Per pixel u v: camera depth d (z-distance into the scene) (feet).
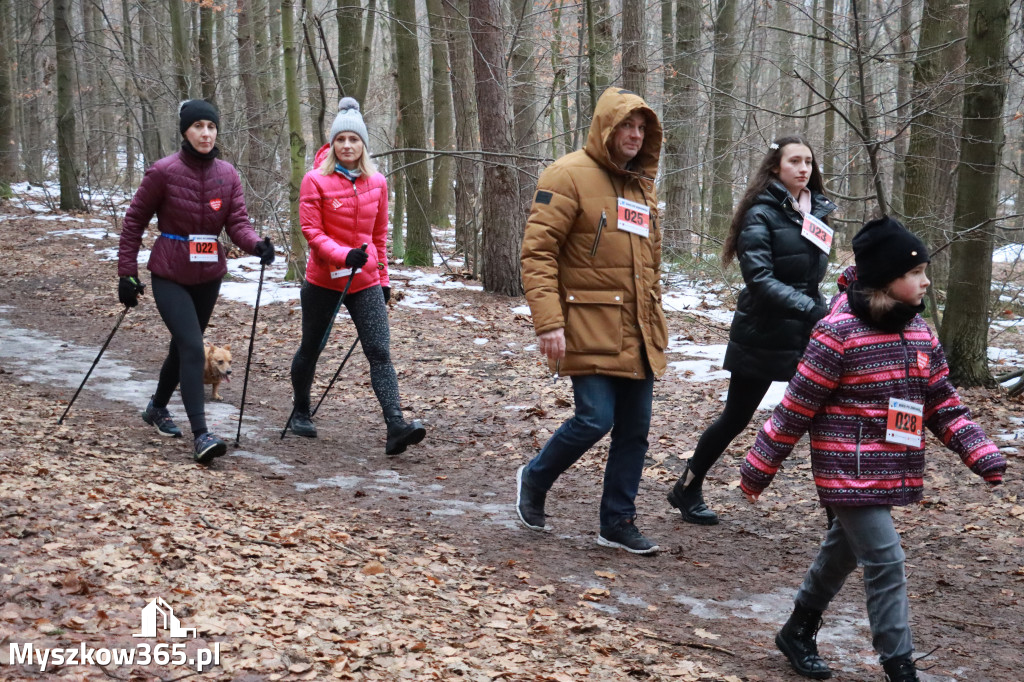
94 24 80.94
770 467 10.46
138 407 23.11
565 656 10.76
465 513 16.90
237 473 18.01
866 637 12.34
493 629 11.41
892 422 10.00
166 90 61.11
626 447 15.14
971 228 25.04
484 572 13.67
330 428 23.18
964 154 25.40
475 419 24.32
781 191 14.85
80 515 12.79
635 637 11.67
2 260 51.93
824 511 17.65
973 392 25.26
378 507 16.84
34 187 86.38
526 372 28.86
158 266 18.39
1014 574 14.38
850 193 39.14
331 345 32.50
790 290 14.29
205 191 18.39
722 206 55.01
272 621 10.33
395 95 69.56
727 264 15.69
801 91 60.13
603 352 14.34
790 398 10.31
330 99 82.17
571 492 18.83
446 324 35.96
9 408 20.83
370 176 20.56
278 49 80.53
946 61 33.40
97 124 89.40
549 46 52.01
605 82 46.32
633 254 14.37
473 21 41.14
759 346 15.21
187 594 10.57
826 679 10.86
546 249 14.16
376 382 20.66
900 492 10.06
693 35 52.75
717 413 23.95
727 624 12.52
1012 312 37.32
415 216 51.55
